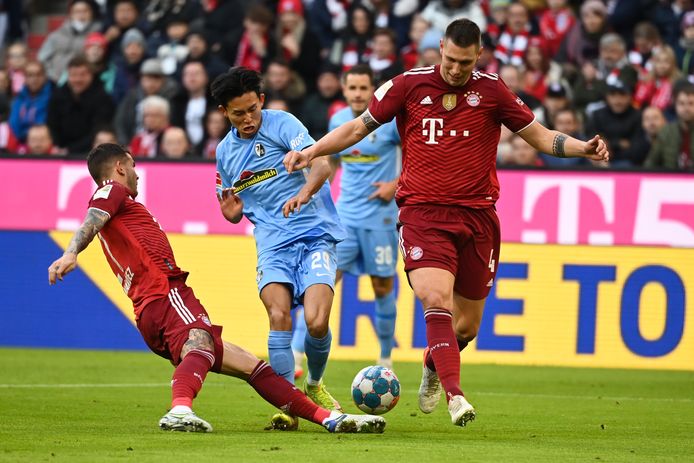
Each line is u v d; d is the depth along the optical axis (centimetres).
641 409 2964
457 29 2230
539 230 4259
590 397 3259
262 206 2528
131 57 5569
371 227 3594
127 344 4497
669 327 4188
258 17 5406
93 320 4512
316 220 2506
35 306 4541
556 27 5559
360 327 4288
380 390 2342
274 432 2258
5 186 4550
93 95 5209
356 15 5512
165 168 4447
